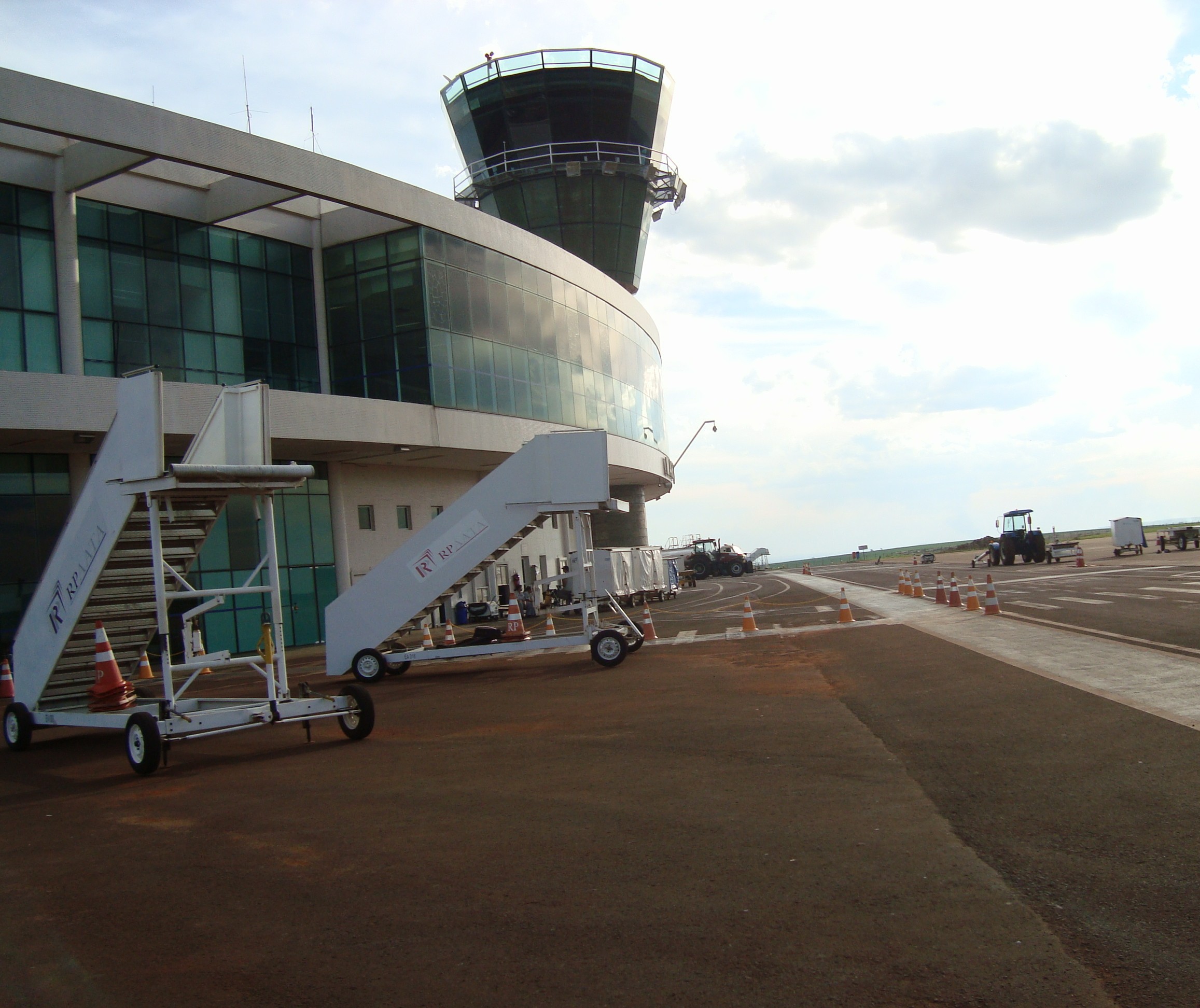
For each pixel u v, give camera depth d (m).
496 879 5.68
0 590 27.05
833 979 4.01
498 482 19.34
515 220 56.84
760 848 5.93
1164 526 115.50
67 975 4.66
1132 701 9.64
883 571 66.38
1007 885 4.95
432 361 34.78
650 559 42.59
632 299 53.00
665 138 58.69
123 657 14.11
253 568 33.22
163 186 30.55
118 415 10.85
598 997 3.99
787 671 14.91
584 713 12.51
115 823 8.10
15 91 24.05
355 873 6.02
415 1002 4.08
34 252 27.11
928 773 7.56
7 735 13.62
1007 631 17.47
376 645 19.64
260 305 33.38
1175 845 5.36
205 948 4.91
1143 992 3.72
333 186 31.19
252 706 11.15
